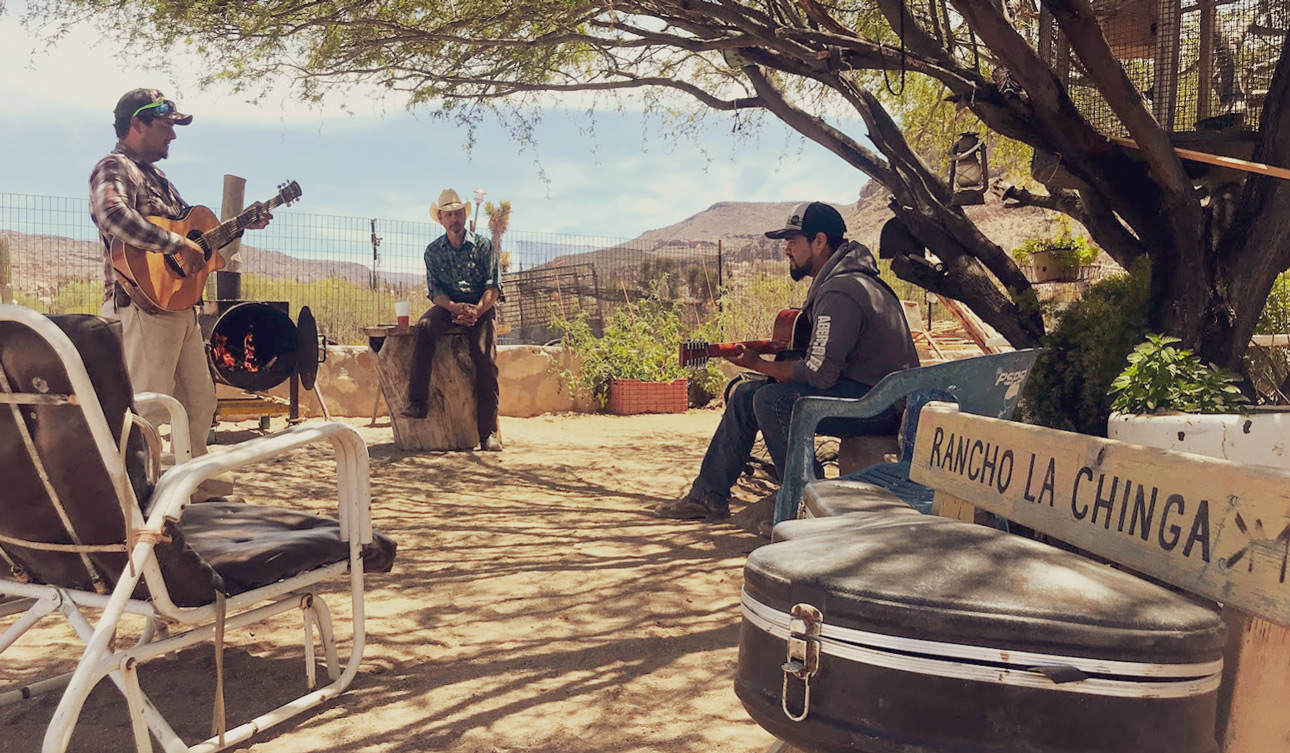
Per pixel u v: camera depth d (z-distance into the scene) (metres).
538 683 2.80
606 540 4.64
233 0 4.70
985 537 1.20
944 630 0.98
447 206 7.25
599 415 10.52
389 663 2.96
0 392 1.99
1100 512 1.26
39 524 2.12
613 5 4.54
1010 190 5.99
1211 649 1.00
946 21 5.12
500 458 7.20
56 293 10.32
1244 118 4.57
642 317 11.81
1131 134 4.16
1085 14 3.69
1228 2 4.56
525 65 5.11
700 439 8.53
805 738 1.06
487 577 3.97
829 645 1.04
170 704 2.61
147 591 2.21
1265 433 2.30
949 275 5.21
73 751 2.31
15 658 2.97
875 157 5.39
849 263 4.38
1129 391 3.07
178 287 4.84
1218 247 4.66
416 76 5.30
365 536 2.72
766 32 4.27
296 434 2.47
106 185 4.64
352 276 11.64
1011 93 4.43
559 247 13.27
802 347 4.67
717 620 3.40
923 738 0.98
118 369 2.01
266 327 7.48
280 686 2.76
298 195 5.36
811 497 1.75
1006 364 3.50
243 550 2.42
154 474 2.16
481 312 7.43
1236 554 1.01
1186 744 0.99
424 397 7.32
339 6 4.86
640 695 2.71
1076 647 0.96
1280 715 1.01
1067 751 0.95
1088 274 6.23
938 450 1.83
